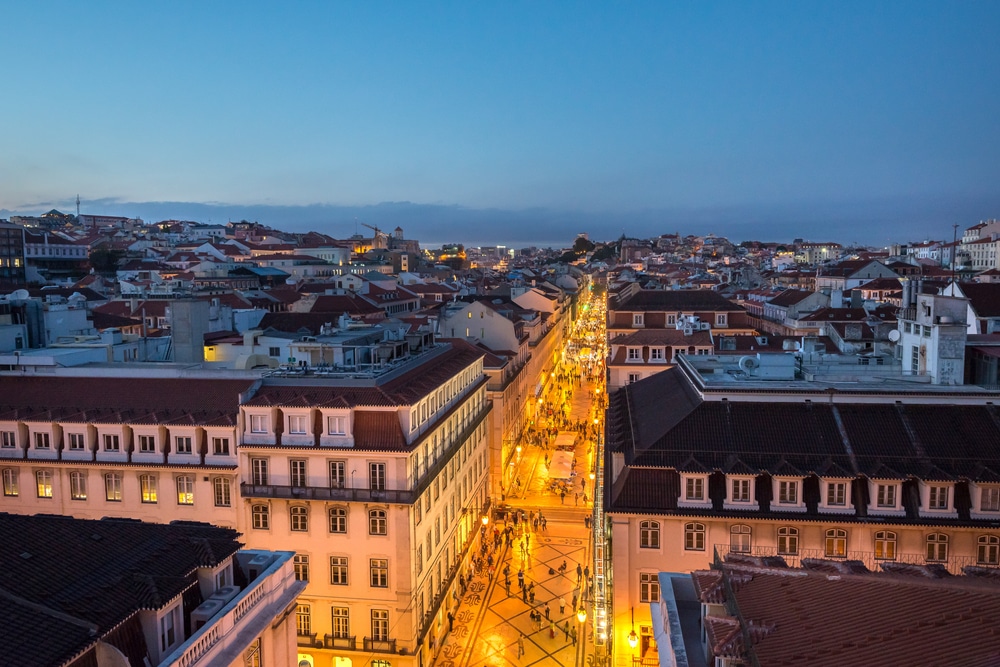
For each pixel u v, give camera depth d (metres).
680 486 50.69
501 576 76.06
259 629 33.69
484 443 87.00
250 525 57.94
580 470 108.94
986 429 50.72
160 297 136.62
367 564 56.56
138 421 59.28
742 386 56.59
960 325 59.47
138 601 29.59
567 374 190.62
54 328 87.12
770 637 23.95
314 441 57.31
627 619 50.91
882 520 48.16
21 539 31.80
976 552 47.56
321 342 74.94
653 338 101.94
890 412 52.97
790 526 49.38
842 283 191.00
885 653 21.09
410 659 55.53
